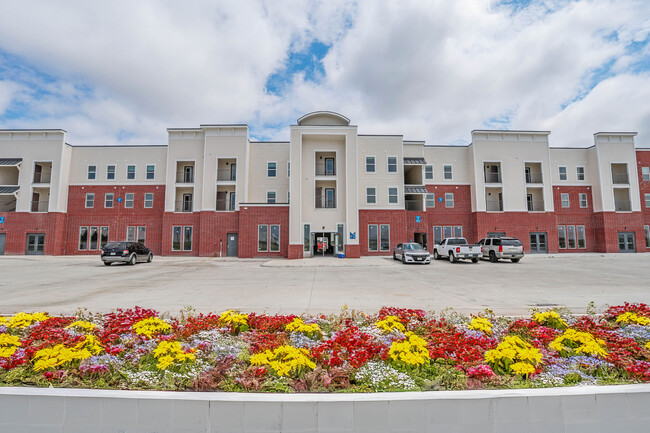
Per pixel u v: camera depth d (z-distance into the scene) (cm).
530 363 398
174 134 3459
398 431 305
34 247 3381
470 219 3575
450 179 3616
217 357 443
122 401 311
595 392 326
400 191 3250
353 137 2970
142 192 3572
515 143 3553
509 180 3512
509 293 1162
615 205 3669
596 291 1198
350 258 2836
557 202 3722
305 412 303
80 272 1930
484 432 311
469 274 1795
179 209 3497
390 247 3186
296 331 546
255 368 385
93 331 548
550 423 318
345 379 369
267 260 2838
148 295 1128
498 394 318
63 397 314
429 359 416
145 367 409
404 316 654
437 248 2903
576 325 596
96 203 3559
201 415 306
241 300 1027
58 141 3478
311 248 2952
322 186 3181
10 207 3519
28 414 316
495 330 576
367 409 305
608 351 462
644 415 329
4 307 918
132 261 2452
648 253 3500
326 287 1318
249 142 3488
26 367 396
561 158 3778
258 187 3475
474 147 3541
